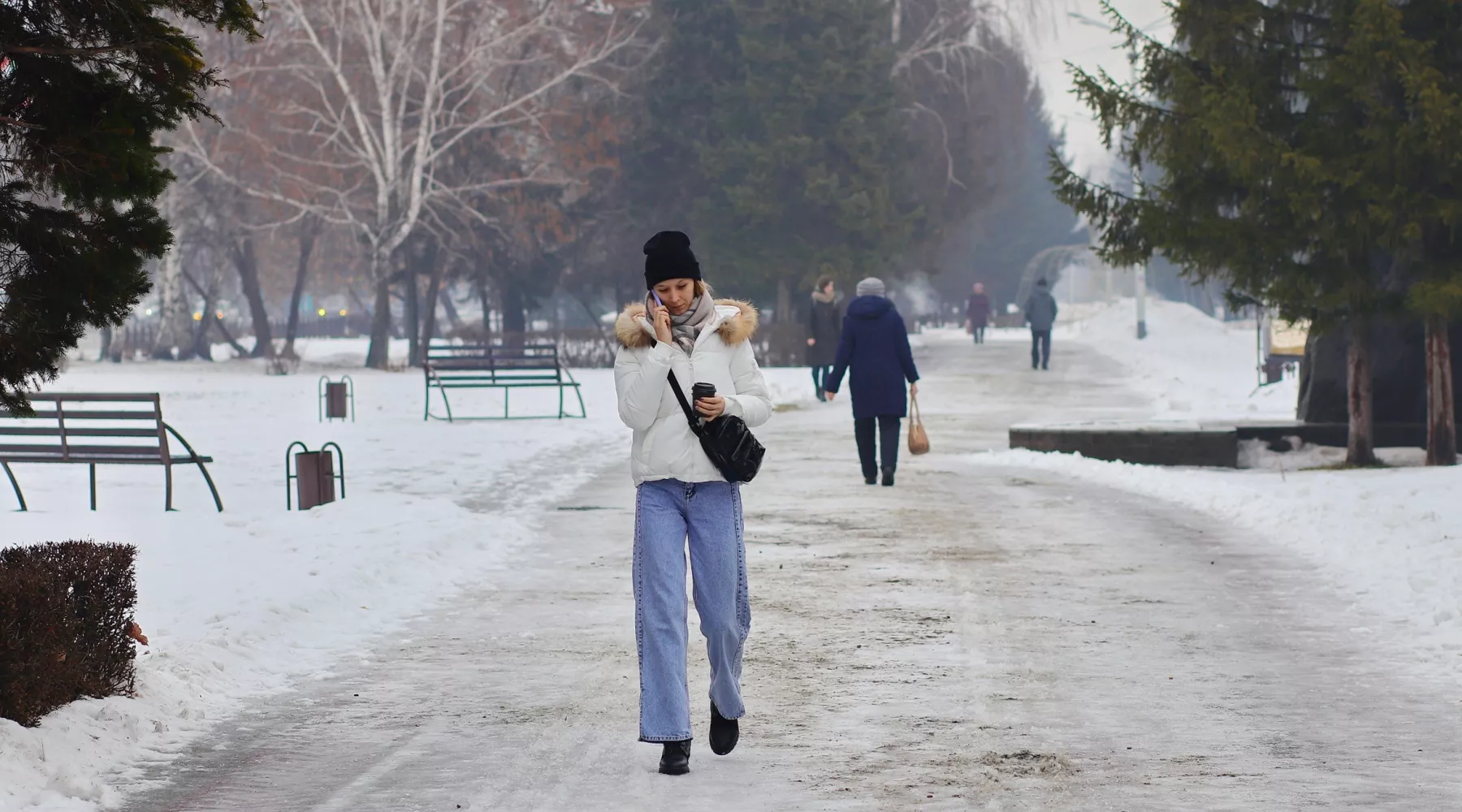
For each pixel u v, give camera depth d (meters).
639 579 9.34
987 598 14.96
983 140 91.44
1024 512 21.64
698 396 9.11
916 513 21.56
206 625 12.88
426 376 41.69
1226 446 28.44
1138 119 26.66
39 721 9.27
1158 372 57.56
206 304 98.75
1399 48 24.05
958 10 87.12
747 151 73.62
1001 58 88.69
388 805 8.51
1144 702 10.79
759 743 9.79
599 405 47.81
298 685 11.57
